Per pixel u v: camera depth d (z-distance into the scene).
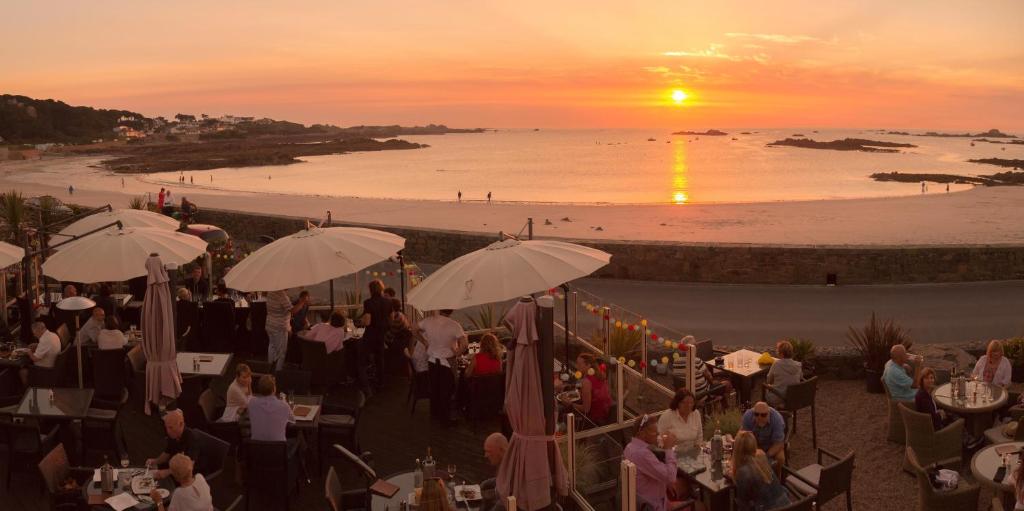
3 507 8.95
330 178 120.50
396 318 13.39
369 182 109.19
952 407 10.86
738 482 7.98
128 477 8.10
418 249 27.80
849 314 19.95
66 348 12.56
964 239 43.06
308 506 9.02
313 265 11.87
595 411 10.34
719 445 8.71
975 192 74.69
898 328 14.21
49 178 111.25
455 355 11.48
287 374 10.61
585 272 9.17
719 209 56.06
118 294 17.34
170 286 10.86
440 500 6.69
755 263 23.11
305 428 9.70
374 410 12.01
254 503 9.05
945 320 19.33
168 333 10.71
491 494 7.88
